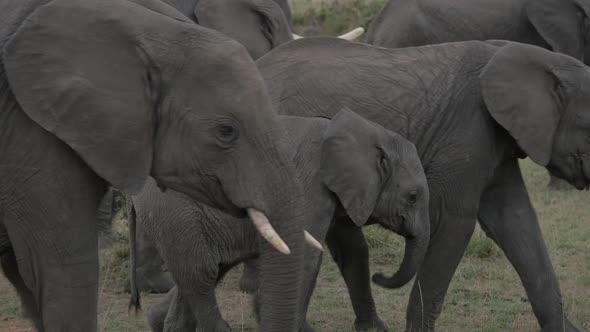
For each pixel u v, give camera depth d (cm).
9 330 1196
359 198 1088
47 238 778
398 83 1212
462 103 1213
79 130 754
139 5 793
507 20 2147
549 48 2148
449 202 1204
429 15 2153
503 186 1262
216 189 786
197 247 1039
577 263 1548
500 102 1196
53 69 756
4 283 1399
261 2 2034
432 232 1212
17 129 768
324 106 1182
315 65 1205
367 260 1253
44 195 772
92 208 793
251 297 1205
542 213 1856
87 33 765
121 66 765
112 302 1339
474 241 1608
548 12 2133
